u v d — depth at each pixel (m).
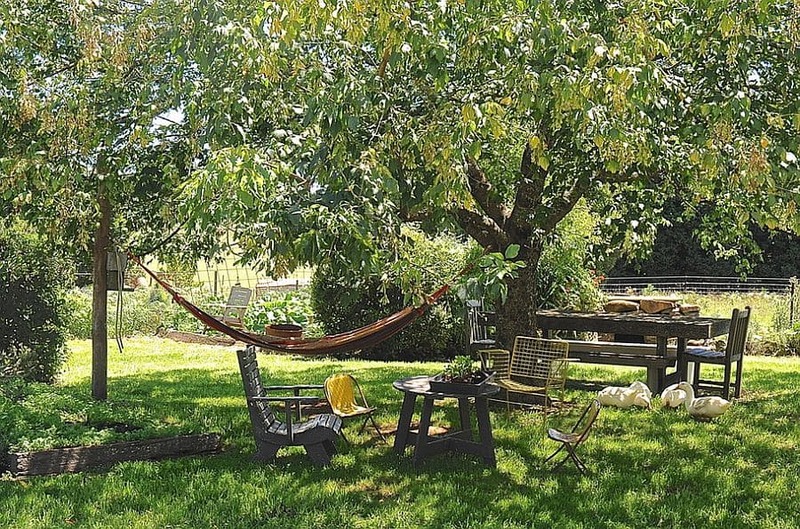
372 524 5.41
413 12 5.71
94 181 7.42
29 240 10.46
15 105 6.69
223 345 16.70
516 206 8.85
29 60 7.24
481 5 6.00
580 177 7.93
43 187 6.78
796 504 5.86
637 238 9.51
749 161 5.67
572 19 6.18
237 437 7.78
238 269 20.78
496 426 8.19
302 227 5.20
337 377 7.52
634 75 5.34
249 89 5.93
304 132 5.70
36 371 10.59
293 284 22.16
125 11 7.05
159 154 7.22
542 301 13.77
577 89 5.36
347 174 5.34
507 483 6.32
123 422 7.53
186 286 19.44
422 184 6.27
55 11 7.29
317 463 6.69
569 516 5.61
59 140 6.62
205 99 5.91
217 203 4.93
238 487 6.11
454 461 6.89
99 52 6.29
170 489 6.05
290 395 10.15
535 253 9.16
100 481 6.18
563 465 6.79
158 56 6.44
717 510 5.74
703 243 10.47
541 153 6.04
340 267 5.66
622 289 23.52
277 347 7.82
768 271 25.00
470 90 6.35
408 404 7.09
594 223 12.06
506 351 8.99
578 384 10.17
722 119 6.03
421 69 6.16
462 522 5.46
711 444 7.46
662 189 8.76
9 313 10.45
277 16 5.11
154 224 8.57
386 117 6.13
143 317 18.44
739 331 9.69
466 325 10.34
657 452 7.18
